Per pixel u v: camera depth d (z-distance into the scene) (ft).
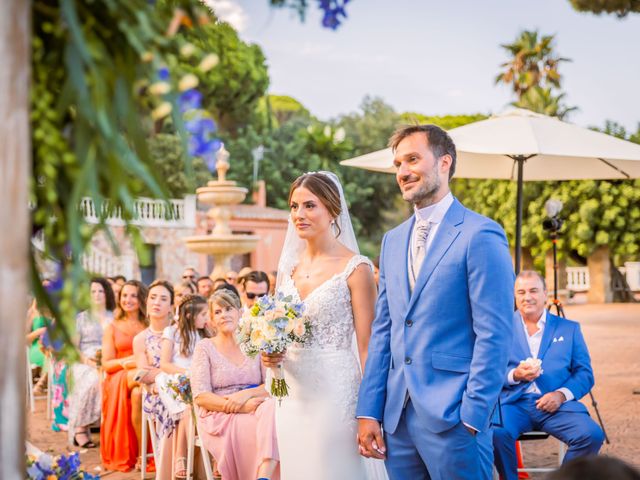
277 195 111.04
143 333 19.19
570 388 15.16
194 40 4.43
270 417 14.57
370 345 10.30
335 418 11.54
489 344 8.96
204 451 15.66
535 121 20.98
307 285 11.99
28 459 7.23
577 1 40.68
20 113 3.49
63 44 3.96
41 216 4.23
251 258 89.76
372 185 117.91
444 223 9.60
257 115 123.24
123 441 19.25
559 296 79.00
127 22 3.91
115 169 3.93
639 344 42.65
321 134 116.26
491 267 9.14
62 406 23.82
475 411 8.83
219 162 47.73
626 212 78.18
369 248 115.55
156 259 77.30
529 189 81.35
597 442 14.69
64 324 4.29
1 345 3.45
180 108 4.07
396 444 9.75
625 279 82.74
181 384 16.01
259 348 11.44
